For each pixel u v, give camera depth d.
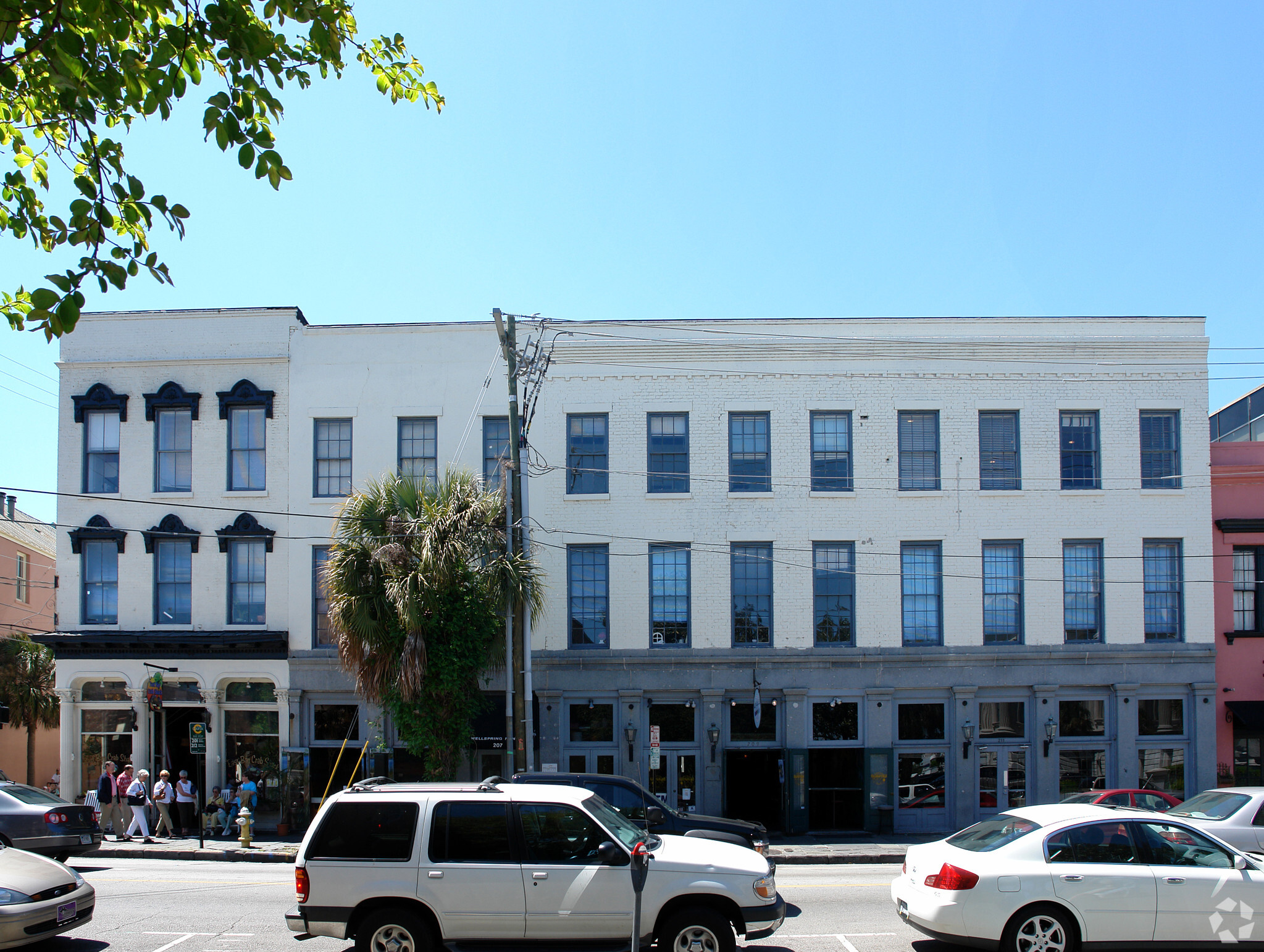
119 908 13.13
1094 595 23.41
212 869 17.69
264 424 24.27
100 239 6.77
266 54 7.05
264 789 23.42
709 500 23.41
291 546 23.70
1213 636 23.38
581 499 23.33
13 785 16.59
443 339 24.00
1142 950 9.42
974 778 22.72
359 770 22.97
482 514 19.72
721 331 23.80
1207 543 23.53
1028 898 9.33
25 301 7.30
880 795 22.50
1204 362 23.84
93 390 24.34
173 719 23.92
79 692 23.91
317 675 23.27
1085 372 23.80
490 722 21.66
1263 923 9.33
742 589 23.27
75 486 24.28
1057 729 22.91
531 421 23.53
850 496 23.39
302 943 11.00
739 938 11.04
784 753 22.58
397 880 9.12
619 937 9.05
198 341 24.39
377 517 19.83
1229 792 14.48
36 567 34.88
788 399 23.67
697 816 13.50
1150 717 23.23
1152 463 23.80
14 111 7.73
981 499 23.45
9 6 6.30
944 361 23.75
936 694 23.06
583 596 23.23
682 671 22.80
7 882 9.98
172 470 24.34
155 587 23.98
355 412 23.91
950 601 23.17
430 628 19.30
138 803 21.14
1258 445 24.39
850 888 14.42
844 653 22.81
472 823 9.33
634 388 23.69
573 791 9.85
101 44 7.00
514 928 9.04
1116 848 9.66
